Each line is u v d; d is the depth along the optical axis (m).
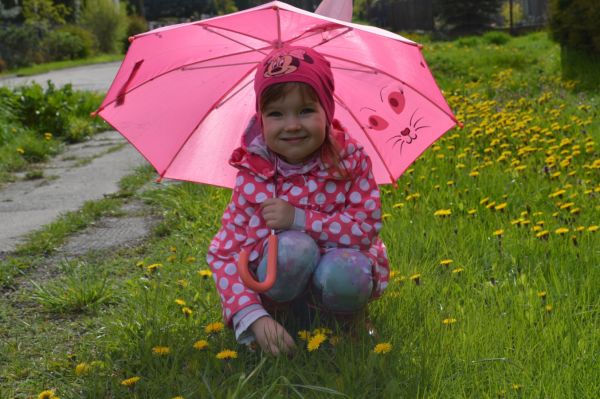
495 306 2.81
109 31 47.22
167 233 4.64
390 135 2.96
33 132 9.41
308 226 2.50
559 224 3.85
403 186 4.79
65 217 5.23
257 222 2.58
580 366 2.29
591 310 2.73
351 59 2.86
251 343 2.48
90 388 2.40
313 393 2.21
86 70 28.33
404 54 2.71
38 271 3.99
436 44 20.67
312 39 2.80
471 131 6.64
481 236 3.70
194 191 5.46
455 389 2.21
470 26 28.77
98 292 3.40
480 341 2.46
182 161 2.91
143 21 50.66
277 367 2.34
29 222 5.23
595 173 4.82
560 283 3.01
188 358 2.50
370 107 2.97
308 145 2.47
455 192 4.58
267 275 2.36
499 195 4.48
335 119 2.80
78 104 11.83
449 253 3.52
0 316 3.26
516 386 2.14
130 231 4.79
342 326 2.62
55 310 3.33
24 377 2.64
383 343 2.34
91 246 4.46
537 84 10.73
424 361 2.30
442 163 5.41
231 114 2.98
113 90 2.66
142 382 2.36
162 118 2.85
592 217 3.94
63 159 8.41
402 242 3.60
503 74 12.16
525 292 2.91
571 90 9.85
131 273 3.80
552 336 2.49
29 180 7.13
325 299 2.48
